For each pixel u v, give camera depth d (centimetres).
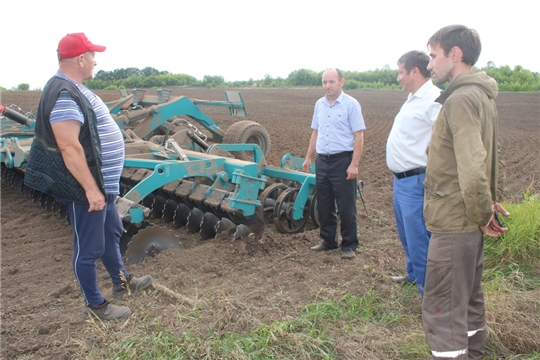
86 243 369
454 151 282
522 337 359
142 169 632
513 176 1023
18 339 365
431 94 384
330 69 508
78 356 338
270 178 728
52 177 353
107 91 4072
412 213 398
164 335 351
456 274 296
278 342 347
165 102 834
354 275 476
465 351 301
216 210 593
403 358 337
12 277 495
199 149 793
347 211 525
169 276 477
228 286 452
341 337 362
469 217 277
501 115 2305
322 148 529
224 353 333
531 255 517
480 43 297
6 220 680
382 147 1370
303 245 586
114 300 422
